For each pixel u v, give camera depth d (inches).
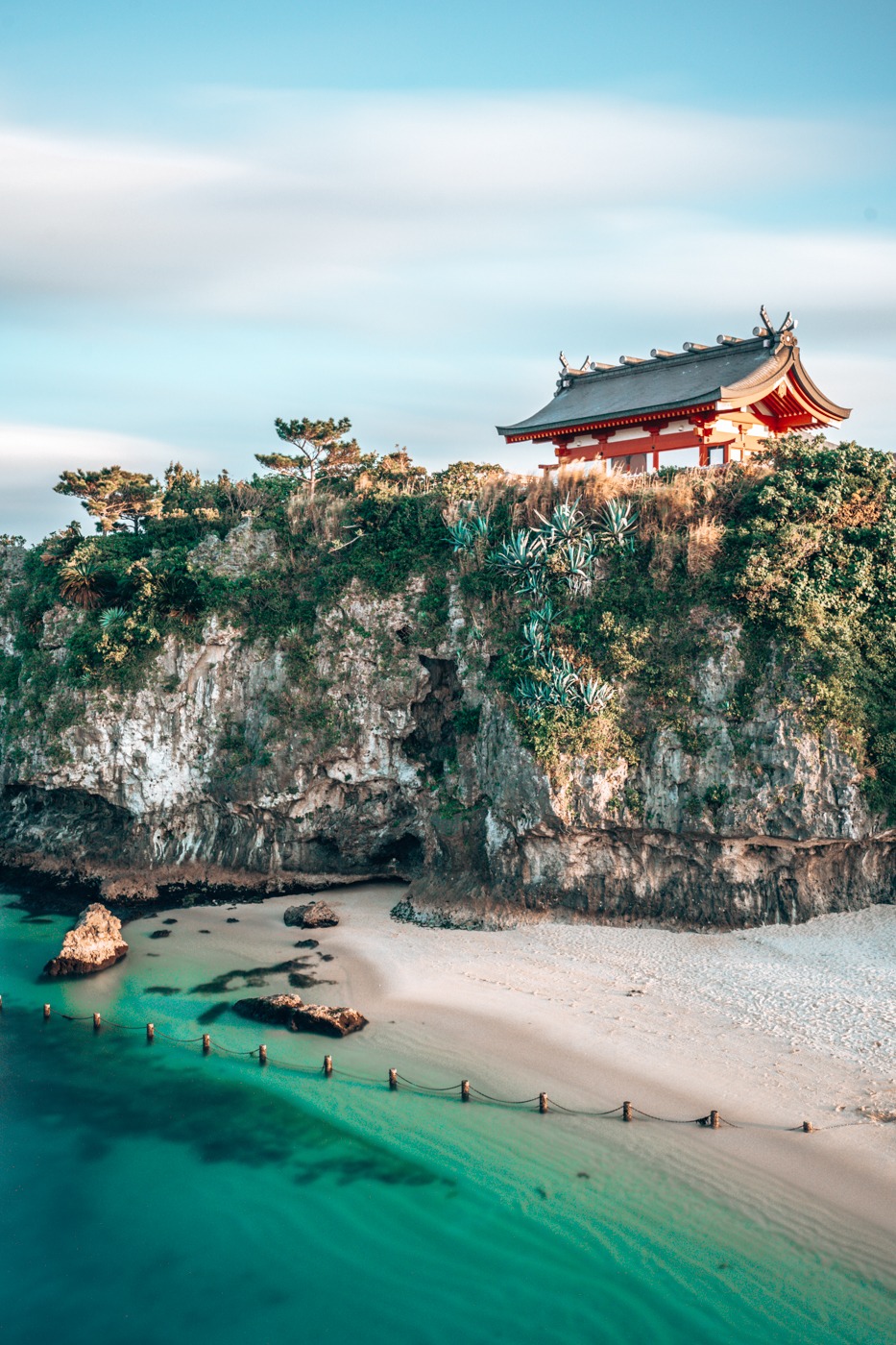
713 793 1734.7
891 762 1697.8
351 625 2169.0
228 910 2030.0
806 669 1739.7
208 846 2209.6
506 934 1811.0
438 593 2137.1
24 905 2079.2
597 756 1785.2
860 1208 1066.1
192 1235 1109.1
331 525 2299.5
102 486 2970.0
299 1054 1437.0
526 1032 1450.5
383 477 2640.3
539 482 2090.3
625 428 2247.8
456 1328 973.8
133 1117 1312.7
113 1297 1027.3
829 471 1924.2
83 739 2198.6
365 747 2123.5
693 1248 1037.2
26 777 2309.3
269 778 2121.1
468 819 1958.7
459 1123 1259.2
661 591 1902.1
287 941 1847.9
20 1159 1235.2
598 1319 969.5
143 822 2209.6
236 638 2245.3
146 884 2113.7
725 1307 967.6
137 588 2272.4
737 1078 1295.5
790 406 2220.7
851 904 1723.7
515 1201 1122.0
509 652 1962.4
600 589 1939.0
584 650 1889.8
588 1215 1092.5
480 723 1968.5
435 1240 1079.0
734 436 2167.8
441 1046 1430.9
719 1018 1441.9
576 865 1829.5
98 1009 1596.9
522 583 2003.0
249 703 2228.1
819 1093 1248.8
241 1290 1032.2
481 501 2133.4
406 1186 1158.3
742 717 1756.9
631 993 1542.8
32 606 2493.8
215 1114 1310.3
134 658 2224.4
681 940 1721.2
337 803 2169.0
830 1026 1385.3
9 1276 1058.1
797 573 1815.9
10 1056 1464.1
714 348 2228.1
